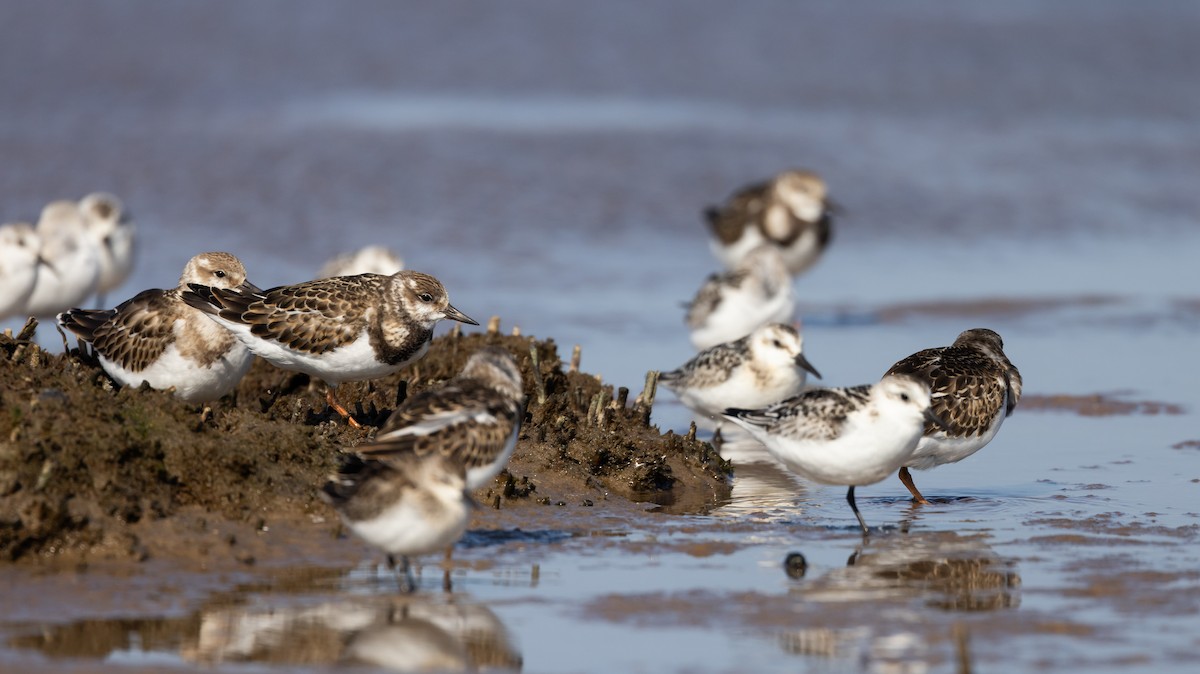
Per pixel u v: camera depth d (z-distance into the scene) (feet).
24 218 86.43
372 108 116.16
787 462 42.29
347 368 43.80
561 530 40.81
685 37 152.05
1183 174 110.11
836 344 68.74
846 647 31.71
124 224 75.00
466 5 156.87
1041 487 46.60
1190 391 59.88
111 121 106.01
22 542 35.35
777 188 83.87
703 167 103.81
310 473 40.42
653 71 137.80
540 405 48.08
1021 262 87.30
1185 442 52.37
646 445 47.78
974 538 40.52
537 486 43.86
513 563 37.55
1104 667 30.50
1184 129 126.00
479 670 30.50
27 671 29.53
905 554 38.93
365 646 31.65
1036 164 110.93
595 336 68.18
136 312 42.96
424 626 32.86
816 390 42.09
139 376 43.11
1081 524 41.93
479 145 104.27
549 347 54.54
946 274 84.53
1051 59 152.46
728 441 55.16
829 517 43.27
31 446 36.91
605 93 128.47
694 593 35.37
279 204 87.92
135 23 136.67
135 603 33.55
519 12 156.35
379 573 36.35
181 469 38.68
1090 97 137.18
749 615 33.73
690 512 43.62
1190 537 40.52
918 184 104.42
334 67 130.00
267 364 50.44
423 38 142.51
